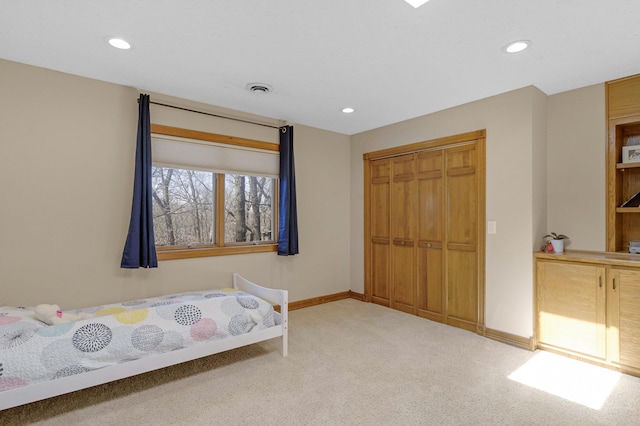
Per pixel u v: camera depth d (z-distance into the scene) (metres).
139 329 2.21
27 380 1.81
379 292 4.43
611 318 2.54
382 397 2.18
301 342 3.12
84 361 1.97
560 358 2.76
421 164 3.90
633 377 2.44
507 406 2.08
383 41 2.20
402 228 4.12
